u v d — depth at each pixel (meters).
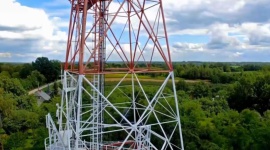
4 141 56.69
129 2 28.14
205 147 48.91
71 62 28.08
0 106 71.25
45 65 154.75
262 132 50.12
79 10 27.84
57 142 29.72
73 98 29.81
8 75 138.75
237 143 51.53
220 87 105.75
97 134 27.80
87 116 49.81
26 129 65.38
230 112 62.75
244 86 91.19
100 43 27.11
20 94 96.25
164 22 27.75
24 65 170.00
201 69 137.50
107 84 80.00
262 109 89.44
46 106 74.19
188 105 65.19
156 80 97.00
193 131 52.78
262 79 92.25
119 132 52.75
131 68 27.77
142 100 59.06
